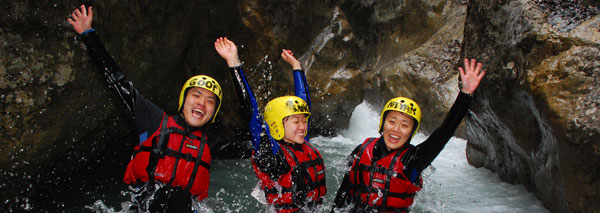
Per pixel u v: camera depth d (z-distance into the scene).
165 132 3.01
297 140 3.09
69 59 3.48
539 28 3.31
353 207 3.12
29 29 3.21
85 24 3.10
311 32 7.86
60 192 4.13
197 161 3.03
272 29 7.12
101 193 4.32
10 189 3.34
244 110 3.20
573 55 2.98
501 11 3.96
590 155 2.74
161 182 2.93
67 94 3.53
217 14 5.83
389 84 7.97
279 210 3.07
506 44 3.76
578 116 2.80
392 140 2.98
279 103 3.12
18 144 3.21
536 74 3.14
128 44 4.22
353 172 3.18
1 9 3.03
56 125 3.53
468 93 2.73
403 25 8.63
